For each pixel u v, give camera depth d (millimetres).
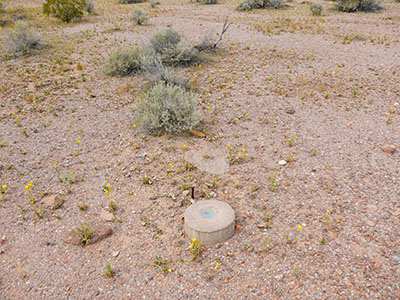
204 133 6410
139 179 5262
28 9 19234
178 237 4152
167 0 23953
